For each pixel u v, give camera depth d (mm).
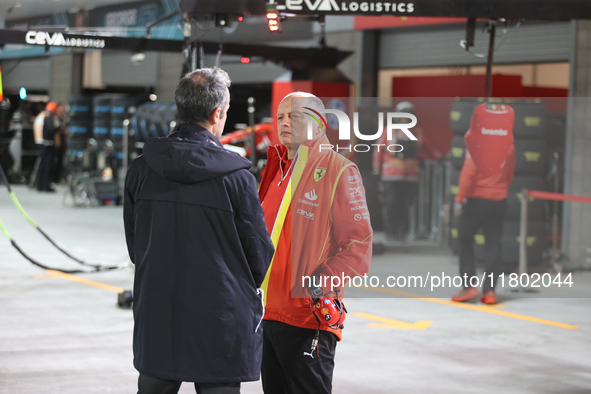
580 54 20219
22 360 10102
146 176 5539
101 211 31328
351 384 9328
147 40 15930
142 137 31625
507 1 11281
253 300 5508
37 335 11484
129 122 33188
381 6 11367
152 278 5383
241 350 5395
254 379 5492
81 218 28594
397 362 10336
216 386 5375
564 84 21156
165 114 29328
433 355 10719
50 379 9305
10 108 48125
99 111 34031
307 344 5984
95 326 12164
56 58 46188
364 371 9898
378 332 12039
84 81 45031
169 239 5371
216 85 5527
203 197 5332
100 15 31797
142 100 34188
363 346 11164
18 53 35281
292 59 19297
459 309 13766
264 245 5527
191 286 5305
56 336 11453
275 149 6422
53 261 18828
